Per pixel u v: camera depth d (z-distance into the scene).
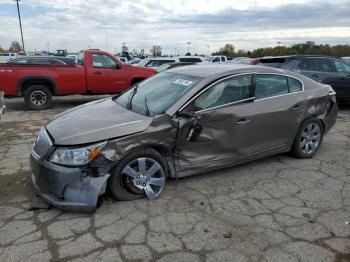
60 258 3.06
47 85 10.81
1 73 10.02
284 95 5.16
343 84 10.01
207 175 4.85
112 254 3.12
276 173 4.99
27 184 4.54
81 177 3.67
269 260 3.06
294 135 5.35
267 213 3.86
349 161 5.55
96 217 3.71
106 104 4.88
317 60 9.99
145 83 5.26
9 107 11.15
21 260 3.04
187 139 4.24
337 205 4.08
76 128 3.88
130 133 3.86
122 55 42.31
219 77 4.55
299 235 3.45
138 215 3.76
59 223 3.61
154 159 4.07
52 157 3.72
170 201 4.09
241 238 3.38
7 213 3.81
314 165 5.34
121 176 3.93
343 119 8.95
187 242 3.30
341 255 3.15
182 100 4.26
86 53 11.09
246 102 4.73
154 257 3.09
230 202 4.10
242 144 4.76
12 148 6.19
